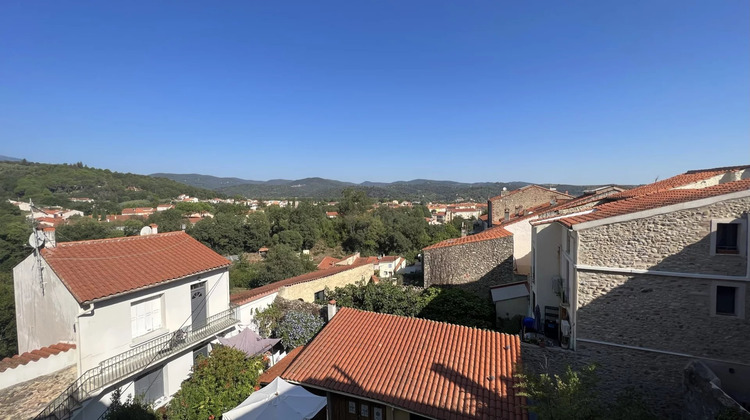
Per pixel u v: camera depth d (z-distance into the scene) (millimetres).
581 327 11594
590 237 11406
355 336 12812
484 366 10898
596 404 10352
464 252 20734
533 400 8938
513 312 17422
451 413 9312
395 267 47750
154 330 12648
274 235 70250
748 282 9656
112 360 11016
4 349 23016
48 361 9891
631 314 10953
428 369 10867
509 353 11438
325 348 12320
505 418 9102
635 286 10875
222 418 9477
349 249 73750
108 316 11062
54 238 11906
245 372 11883
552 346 12219
